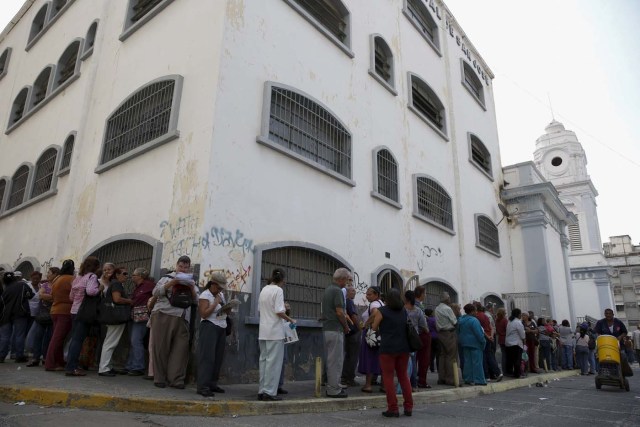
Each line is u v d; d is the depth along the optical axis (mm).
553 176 33656
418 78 14805
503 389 8969
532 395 8211
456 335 8953
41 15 16953
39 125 13945
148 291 7055
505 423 5328
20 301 8164
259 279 7570
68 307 7039
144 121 9172
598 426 5219
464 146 17453
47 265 10781
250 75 8305
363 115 11531
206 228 6969
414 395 6824
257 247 7676
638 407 6746
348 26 11750
